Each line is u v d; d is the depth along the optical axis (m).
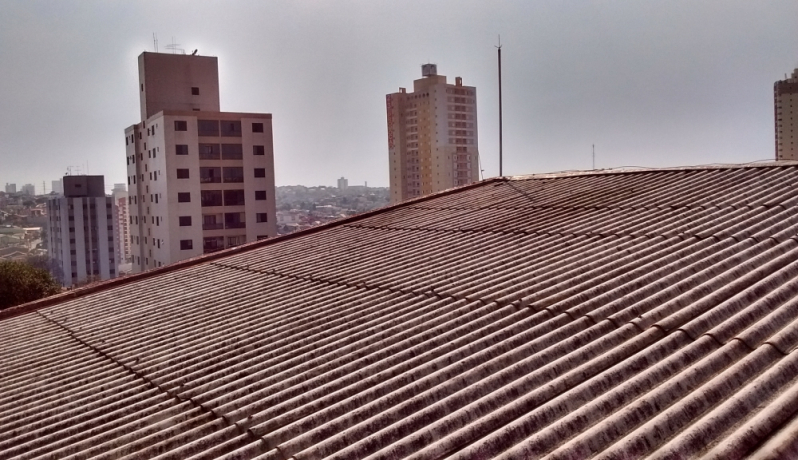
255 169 62.66
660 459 3.72
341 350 7.34
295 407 6.10
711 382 4.45
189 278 13.63
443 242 12.16
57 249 112.88
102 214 109.88
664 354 5.22
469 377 5.71
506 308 7.41
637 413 4.33
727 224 9.05
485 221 13.33
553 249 9.91
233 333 9.06
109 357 9.26
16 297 31.84
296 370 7.07
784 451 3.51
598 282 7.63
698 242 8.41
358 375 6.47
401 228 14.48
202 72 64.88
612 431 4.20
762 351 4.76
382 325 7.89
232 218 62.00
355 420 5.45
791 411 3.93
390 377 6.28
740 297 5.97
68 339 10.70
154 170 62.03
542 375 5.35
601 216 11.52
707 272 7.07
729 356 4.88
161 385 7.60
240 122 61.75
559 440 4.30
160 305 11.66
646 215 10.82
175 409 6.73
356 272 11.15
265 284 11.75
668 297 6.61
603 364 5.31
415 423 5.07
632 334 5.86
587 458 4.02
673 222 9.93
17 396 8.34
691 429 3.92
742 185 11.66
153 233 63.84
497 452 4.36
